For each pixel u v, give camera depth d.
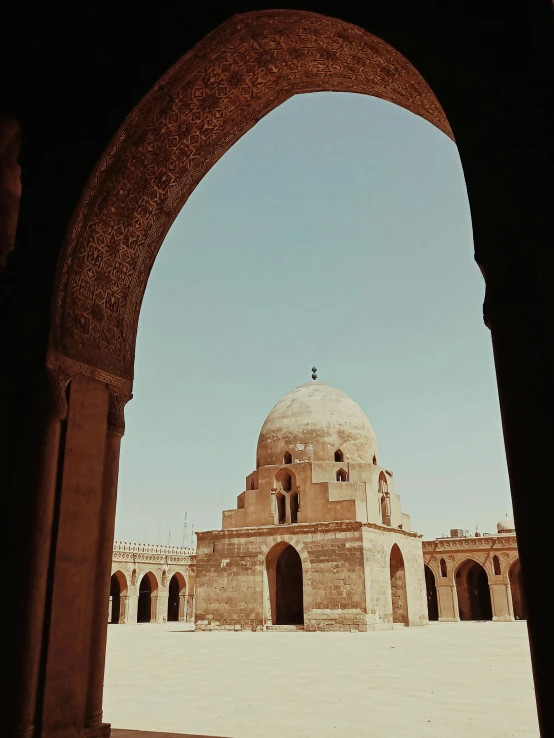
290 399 44.03
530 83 6.00
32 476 7.91
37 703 7.52
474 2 6.69
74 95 9.20
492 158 6.03
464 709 12.02
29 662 7.43
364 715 11.57
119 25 9.20
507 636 30.78
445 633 33.16
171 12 8.80
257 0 8.13
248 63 9.23
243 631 35.75
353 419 42.50
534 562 5.09
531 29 6.08
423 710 11.99
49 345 8.34
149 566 54.53
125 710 12.30
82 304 9.27
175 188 10.44
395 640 28.44
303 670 18.34
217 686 15.53
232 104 9.89
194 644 28.61
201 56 8.70
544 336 5.48
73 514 8.52
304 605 34.62
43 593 7.80
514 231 5.81
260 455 42.94
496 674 17.02
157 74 8.62
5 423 8.02
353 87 9.53
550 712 4.79
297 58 9.18
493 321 5.81
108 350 9.78
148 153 9.54
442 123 8.05
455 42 6.63
